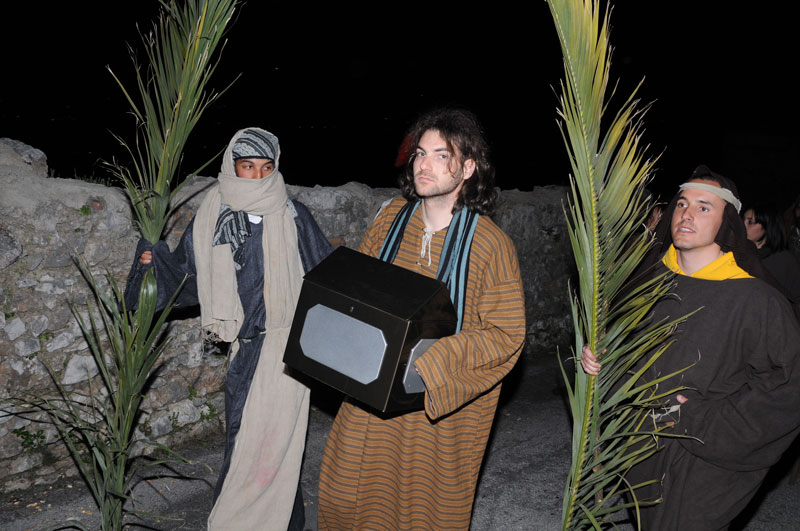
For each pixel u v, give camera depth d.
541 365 5.57
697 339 2.38
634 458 2.30
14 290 3.06
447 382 2.14
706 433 2.33
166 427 3.68
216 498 2.74
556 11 1.85
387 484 2.46
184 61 2.21
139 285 2.56
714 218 2.41
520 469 3.95
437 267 2.37
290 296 2.69
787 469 4.12
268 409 2.67
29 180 3.12
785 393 2.25
